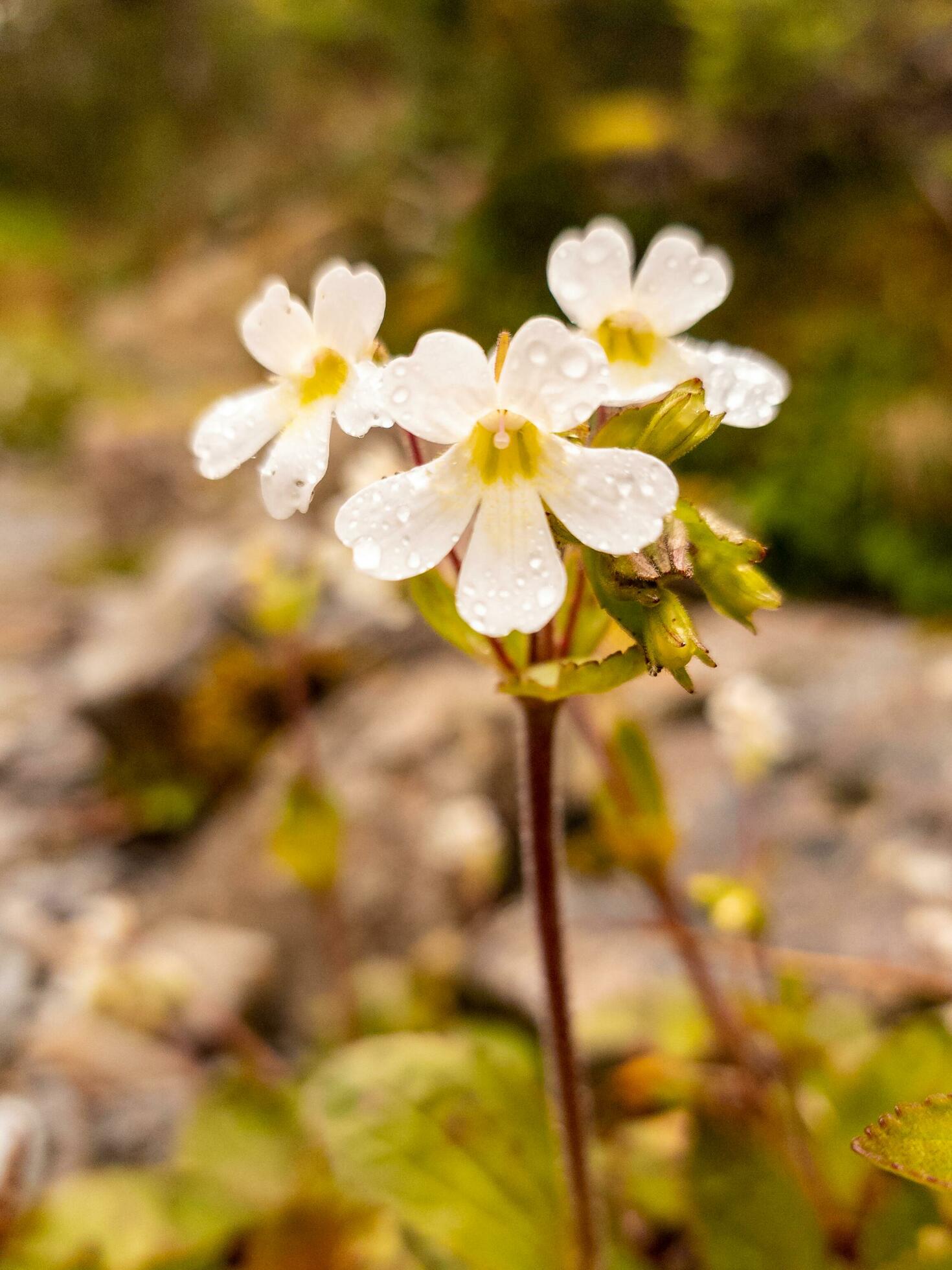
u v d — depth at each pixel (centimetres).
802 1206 13
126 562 62
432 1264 14
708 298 11
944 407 37
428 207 83
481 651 11
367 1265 15
